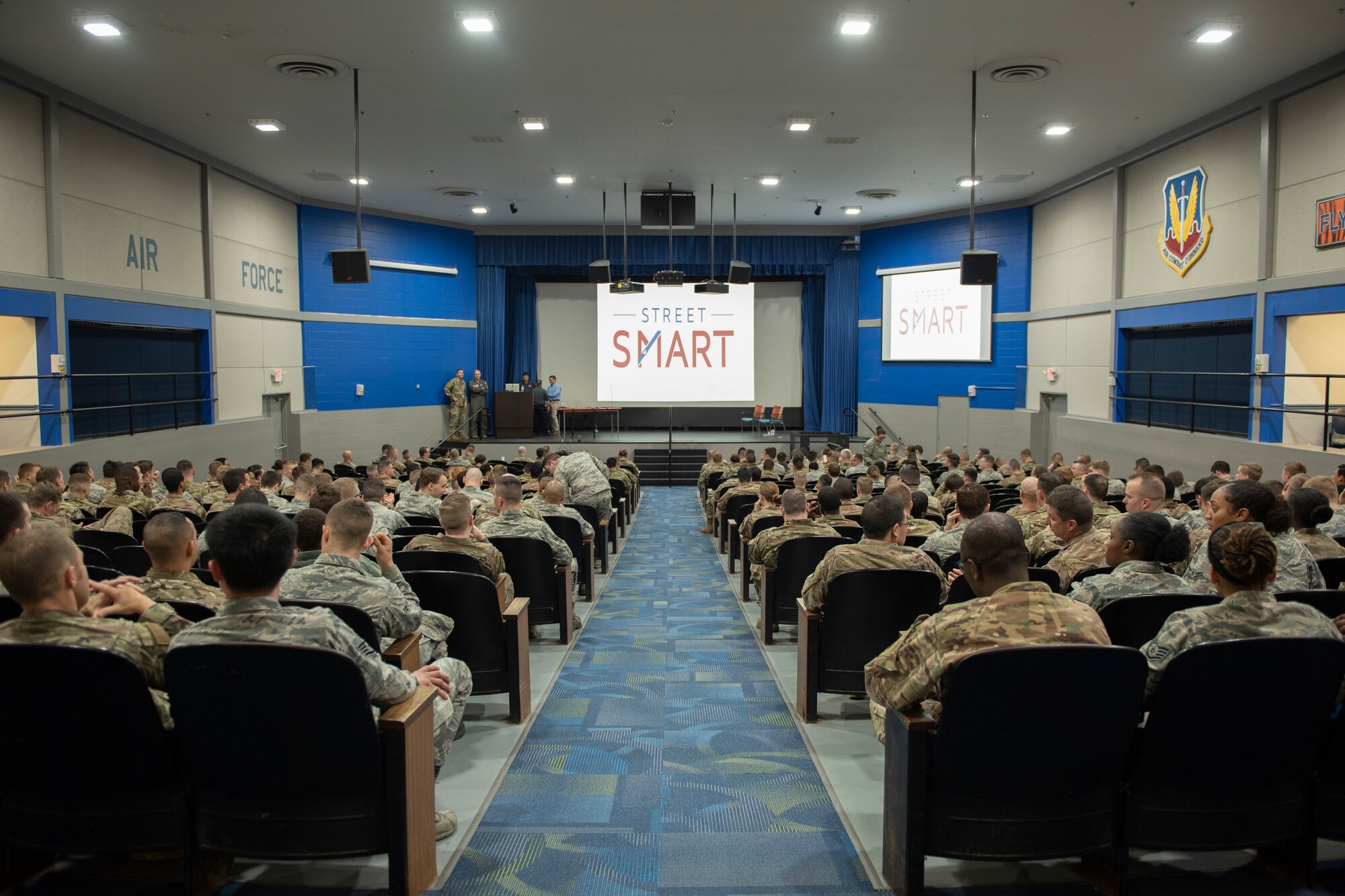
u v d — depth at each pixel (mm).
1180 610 2785
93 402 10344
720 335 19172
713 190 15016
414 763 2354
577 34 8219
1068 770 2201
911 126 11234
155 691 2350
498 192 15195
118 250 10609
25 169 9055
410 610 2984
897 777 2389
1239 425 10438
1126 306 12789
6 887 2395
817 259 18891
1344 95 8711
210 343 12656
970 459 11602
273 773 2162
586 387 20000
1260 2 7492
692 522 11680
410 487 7266
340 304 16188
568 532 6430
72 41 8211
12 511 2889
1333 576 3707
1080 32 8148
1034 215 15742
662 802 3131
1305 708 2189
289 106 10266
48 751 2104
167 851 2383
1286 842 2396
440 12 7719
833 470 8492
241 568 2160
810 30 8141
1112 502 6617
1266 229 9742
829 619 3887
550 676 4691
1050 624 2242
